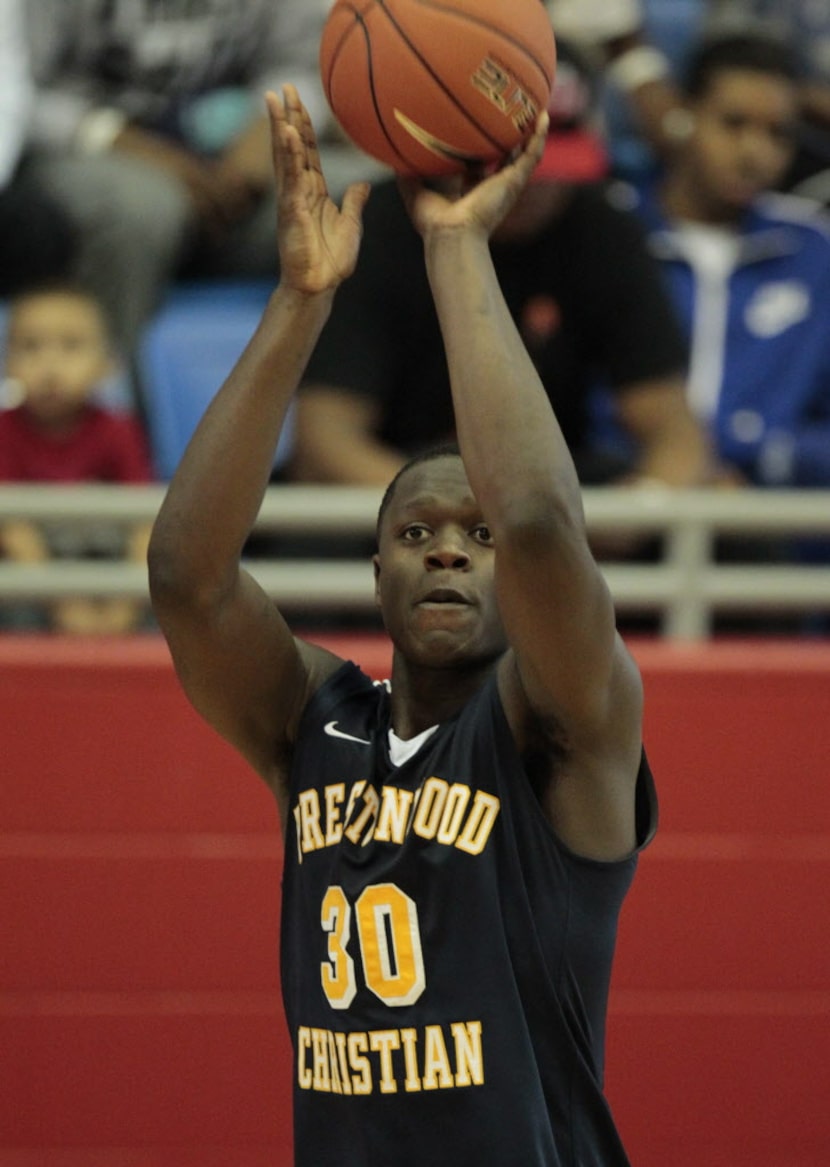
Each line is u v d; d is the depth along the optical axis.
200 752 14.07
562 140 16.56
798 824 13.99
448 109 8.10
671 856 13.96
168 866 14.01
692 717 14.03
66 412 17.05
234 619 8.19
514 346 7.52
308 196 7.97
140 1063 13.84
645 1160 13.74
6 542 16.28
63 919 13.96
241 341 20.48
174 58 21.80
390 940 7.69
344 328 15.80
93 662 14.12
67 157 21.00
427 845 7.72
